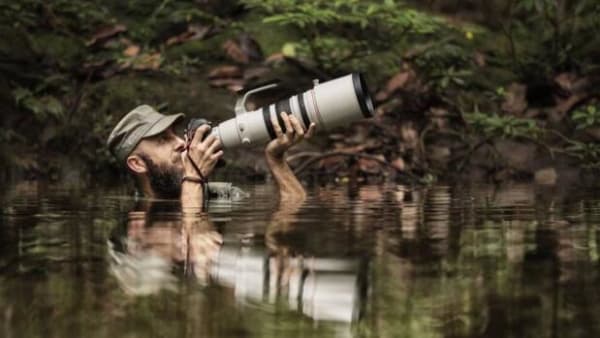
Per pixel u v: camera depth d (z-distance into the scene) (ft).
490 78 40.83
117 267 11.93
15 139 36.04
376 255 12.89
